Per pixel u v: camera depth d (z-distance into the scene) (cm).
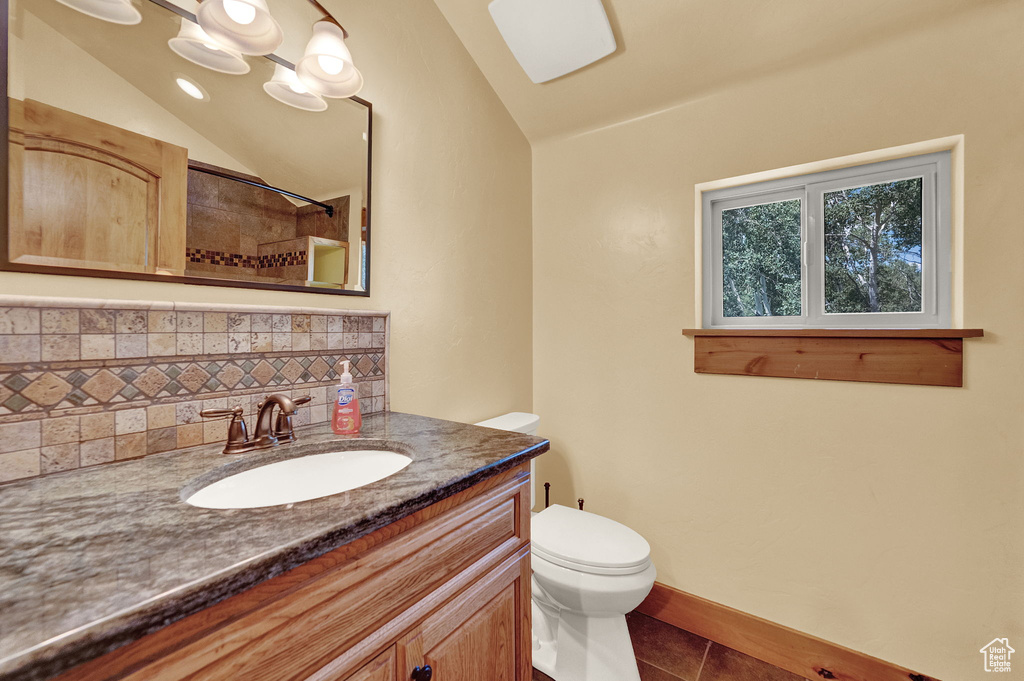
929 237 134
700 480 161
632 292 176
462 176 160
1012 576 115
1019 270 115
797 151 143
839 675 134
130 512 56
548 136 196
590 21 142
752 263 165
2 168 67
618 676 124
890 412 129
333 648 54
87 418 74
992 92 117
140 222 82
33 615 35
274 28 82
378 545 60
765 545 148
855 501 134
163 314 83
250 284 98
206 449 85
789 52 138
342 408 100
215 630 43
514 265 191
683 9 137
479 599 78
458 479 70
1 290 67
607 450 183
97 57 77
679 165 165
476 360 167
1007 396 116
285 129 105
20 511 56
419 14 143
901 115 127
